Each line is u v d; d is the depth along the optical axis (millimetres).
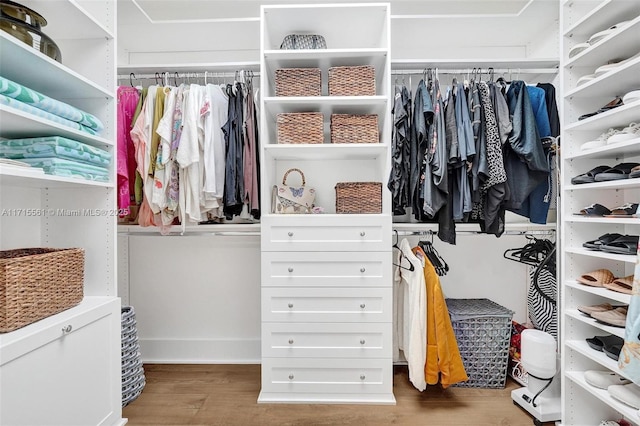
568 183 1484
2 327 1000
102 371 1315
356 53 1795
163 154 1770
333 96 1831
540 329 1984
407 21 1926
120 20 1926
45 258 1146
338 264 1752
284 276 1758
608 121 1333
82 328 1212
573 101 1485
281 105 1886
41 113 1111
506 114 1709
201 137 1820
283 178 2211
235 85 1982
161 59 2334
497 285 2252
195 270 2295
